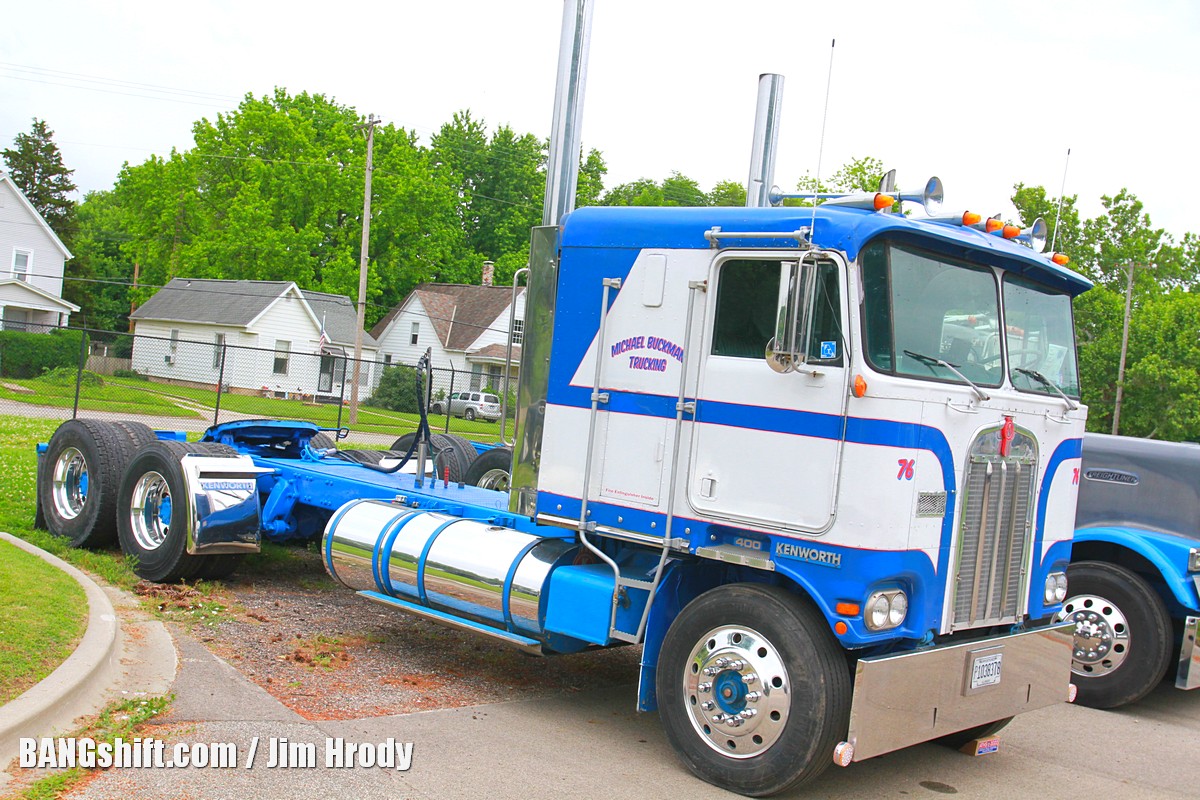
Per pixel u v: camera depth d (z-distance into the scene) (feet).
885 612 15.88
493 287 179.63
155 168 183.93
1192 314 117.91
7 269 149.89
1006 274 18.67
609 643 19.93
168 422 78.69
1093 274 127.13
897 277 16.46
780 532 16.37
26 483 37.50
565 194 23.20
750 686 16.28
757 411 16.79
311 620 24.43
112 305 230.89
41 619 19.52
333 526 23.32
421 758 16.55
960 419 16.90
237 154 172.04
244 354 148.87
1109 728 22.72
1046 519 19.20
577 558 19.75
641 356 18.39
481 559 20.33
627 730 19.20
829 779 17.80
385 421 107.96
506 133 219.61
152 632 21.48
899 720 15.85
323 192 168.45
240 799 14.29
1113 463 26.17
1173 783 19.16
